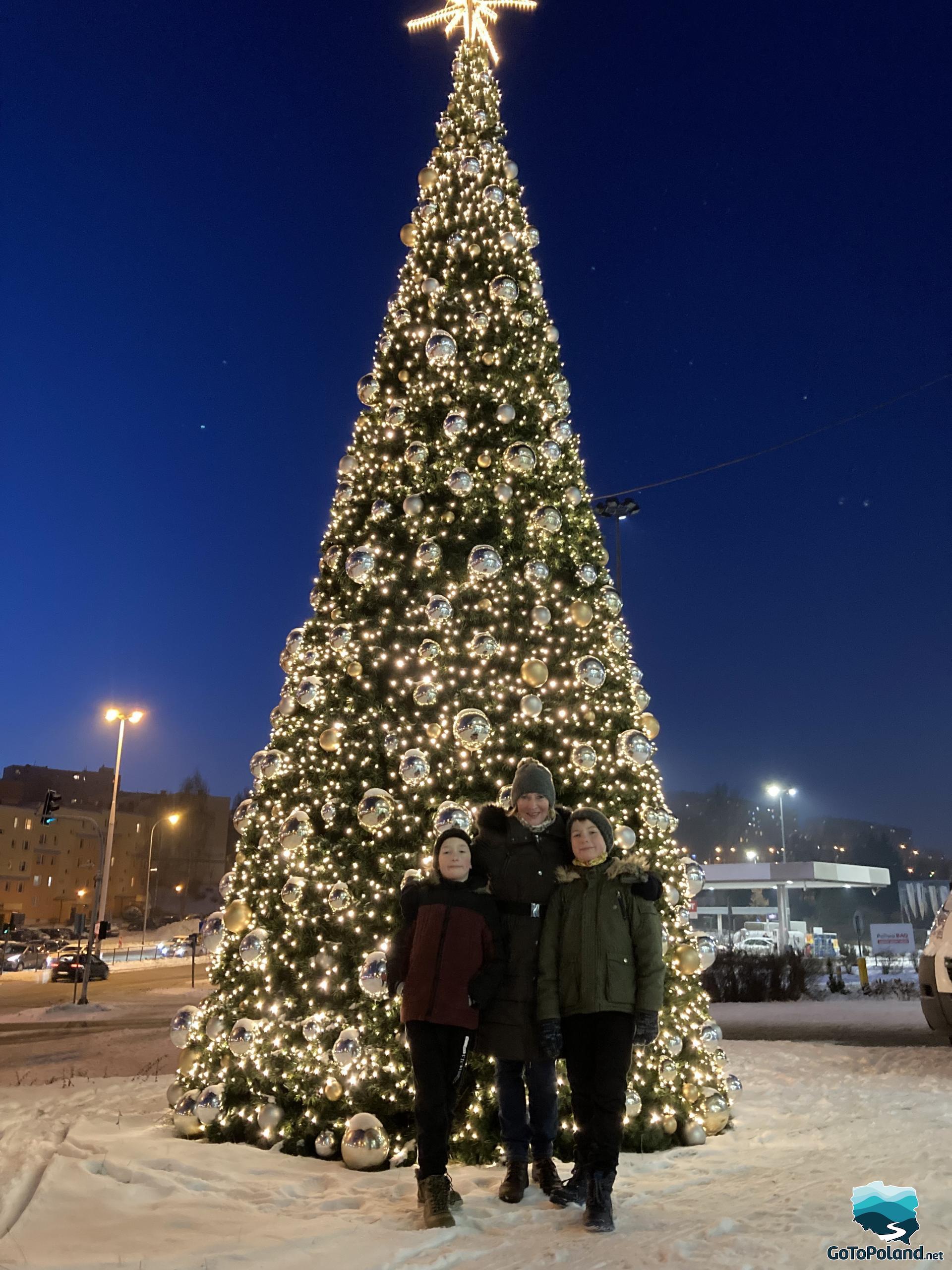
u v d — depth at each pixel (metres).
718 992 21.17
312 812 6.11
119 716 34.00
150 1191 4.48
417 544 6.62
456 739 5.95
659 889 4.48
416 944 4.59
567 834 4.88
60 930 71.50
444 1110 4.30
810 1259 3.32
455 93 8.13
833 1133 5.89
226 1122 5.59
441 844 4.79
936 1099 7.05
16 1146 5.71
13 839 88.38
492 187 7.50
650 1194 4.44
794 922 47.03
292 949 5.81
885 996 20.70
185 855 103.94
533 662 6.05
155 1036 16.52
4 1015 23.41
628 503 24.00
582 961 4.37
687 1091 5.69
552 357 7.40
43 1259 3.63
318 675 6.51
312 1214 4.18
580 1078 4.43
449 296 7.32
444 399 6.97
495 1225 4.02
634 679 6.57
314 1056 5.43
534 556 6.55
